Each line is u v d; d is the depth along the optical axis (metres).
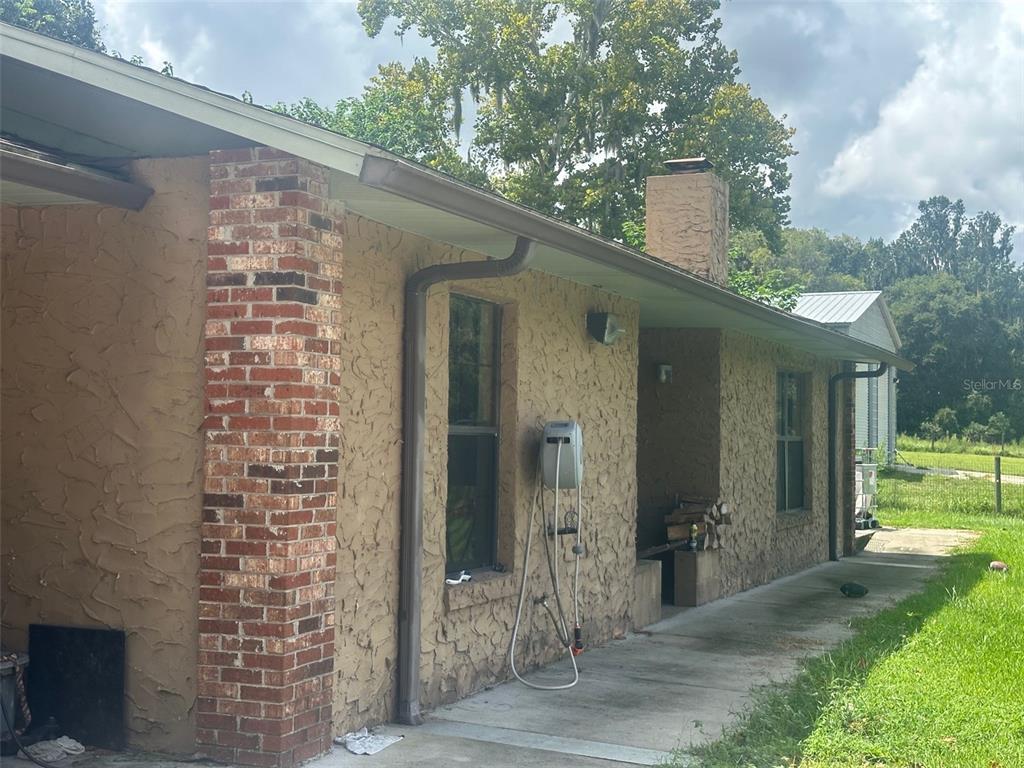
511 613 7.68
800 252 95.75
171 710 5.45
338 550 5.79
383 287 6.17
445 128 28.84
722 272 13.03
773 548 13.52
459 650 7.00
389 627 6.26
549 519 8.19
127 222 5.68
